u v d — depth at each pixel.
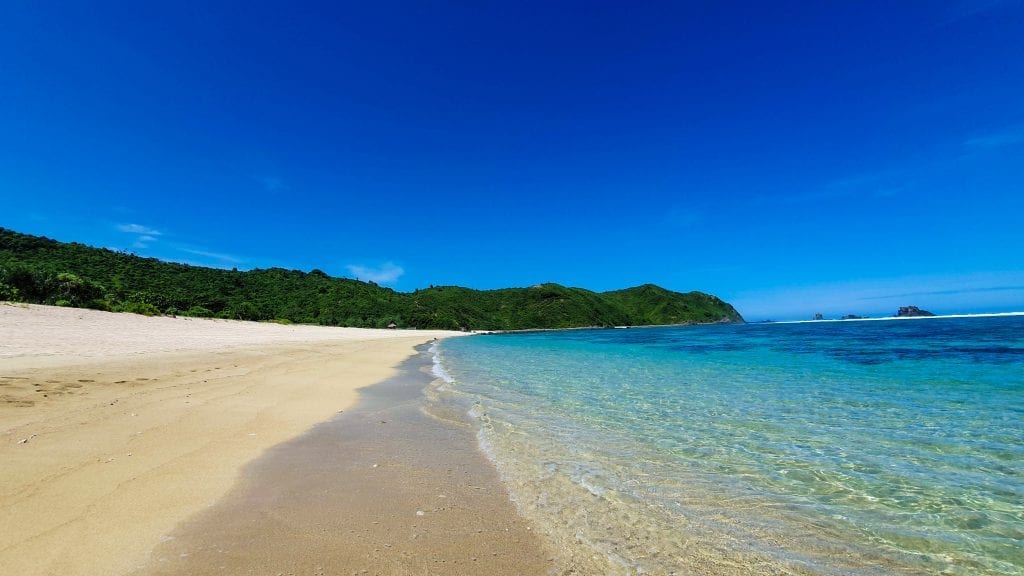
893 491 5.29
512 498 5.00
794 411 9.81
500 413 9.72
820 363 20.33
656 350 32.75
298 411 8.90
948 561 3.82
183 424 7.09
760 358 23.91
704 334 64.56
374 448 6.76
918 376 15.16
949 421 8.70
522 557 3.72
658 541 4.07
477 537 4.05
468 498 4.96
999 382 13.57
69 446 5.59
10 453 5.18
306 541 3.80
